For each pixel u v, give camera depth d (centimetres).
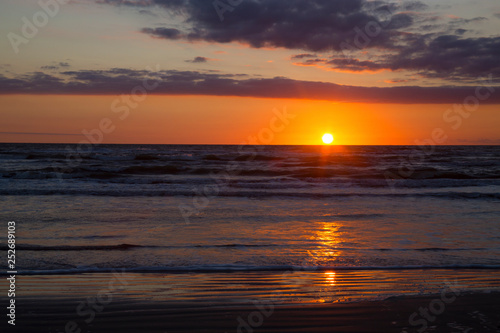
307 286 520
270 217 1048
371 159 3969
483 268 610
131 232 848
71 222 946
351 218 1041
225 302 460
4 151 5012
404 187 1844
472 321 402
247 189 1697
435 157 4747
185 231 866
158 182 1922
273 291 500
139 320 406
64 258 642
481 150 7738
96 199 1352
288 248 727
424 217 1060
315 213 1118
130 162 3278
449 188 1814
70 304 449
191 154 4716
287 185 1830
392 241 788
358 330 384
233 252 696
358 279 553
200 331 380
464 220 1020
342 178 2177
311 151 6575
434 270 599
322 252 700
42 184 1764
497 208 1229
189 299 469
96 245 729
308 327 390
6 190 1477
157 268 597
